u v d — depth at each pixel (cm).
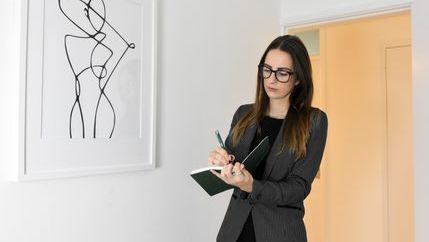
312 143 123
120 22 142
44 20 117
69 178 128
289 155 121
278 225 119
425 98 180
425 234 179
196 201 183
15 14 112
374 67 270
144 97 153
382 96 266
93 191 136
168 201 167
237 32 211
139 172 154
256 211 121
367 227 271
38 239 119
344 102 284
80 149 129
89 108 132
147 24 154
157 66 162
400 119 259
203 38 187
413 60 185
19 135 111
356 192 276
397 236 258
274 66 122
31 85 114
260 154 112
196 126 183
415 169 183
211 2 192
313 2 236
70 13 125
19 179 111
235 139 134
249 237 124
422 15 181
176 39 171
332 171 288
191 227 180
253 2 224
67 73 124
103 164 137
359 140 276
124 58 144
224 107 201
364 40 275
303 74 123
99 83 135
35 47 115
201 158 185
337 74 287
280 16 250
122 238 147
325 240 292
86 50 130
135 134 149
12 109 112
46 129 118
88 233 134
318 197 319
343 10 222
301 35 350
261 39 231
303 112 125
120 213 146
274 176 123
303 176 119
